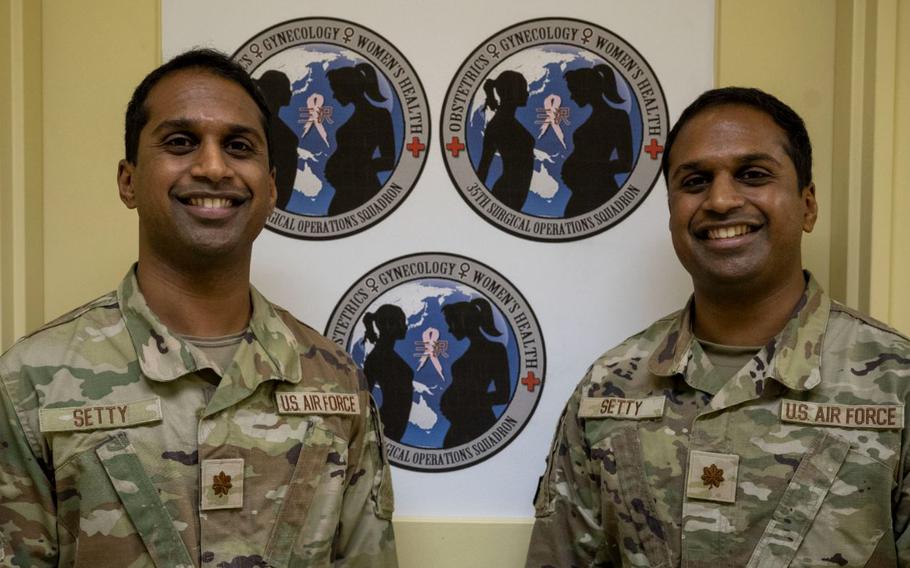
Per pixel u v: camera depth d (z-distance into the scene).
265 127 1.07
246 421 1.02
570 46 1.35
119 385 0.99
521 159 1.35
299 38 1.35
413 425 1.35
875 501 0.97
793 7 1.33
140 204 1.02
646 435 1.08
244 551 0.98
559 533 1.15
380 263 1.35
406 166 1.35
